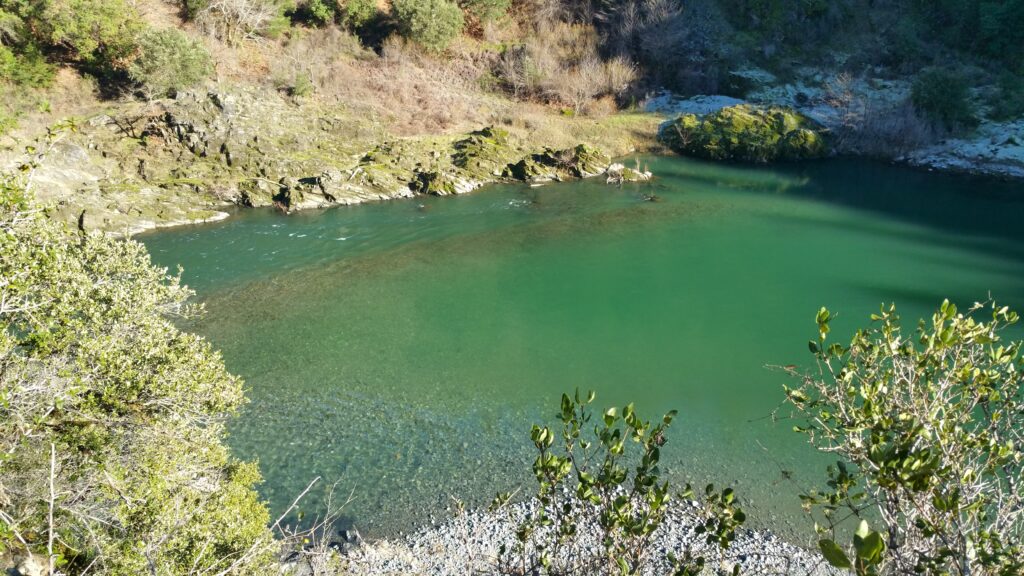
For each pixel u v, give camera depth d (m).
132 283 12.40
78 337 10.60
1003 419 5.50
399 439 19.33
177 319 26.47
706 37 66.50
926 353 5.52
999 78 58.66
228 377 12.50
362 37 60.25
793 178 49.53
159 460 10.55
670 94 63.41
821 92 61.91
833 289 30.00
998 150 51.41
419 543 15.52
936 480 4.59
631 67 63.78
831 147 56.47
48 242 10.41
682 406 20.88
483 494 17.14
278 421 19.98
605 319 27.12
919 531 4.98
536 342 25.19
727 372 22.91
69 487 9.51
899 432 5.02
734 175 50.19
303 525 16.00
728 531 5.64
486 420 20.30
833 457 17.97
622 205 42.22
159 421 10.81
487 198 43.56
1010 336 24.45
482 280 30.95
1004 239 36.72
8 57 42.06
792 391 6.27
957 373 5.41
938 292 29.59
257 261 32.75
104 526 9.77
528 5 67.75
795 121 55.72
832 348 6.12
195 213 38.38
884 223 39.50
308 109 49.53
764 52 65.38
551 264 32.81
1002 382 5.62
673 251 34.59
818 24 66.25
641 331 26.06
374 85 54.88
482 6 64.31
